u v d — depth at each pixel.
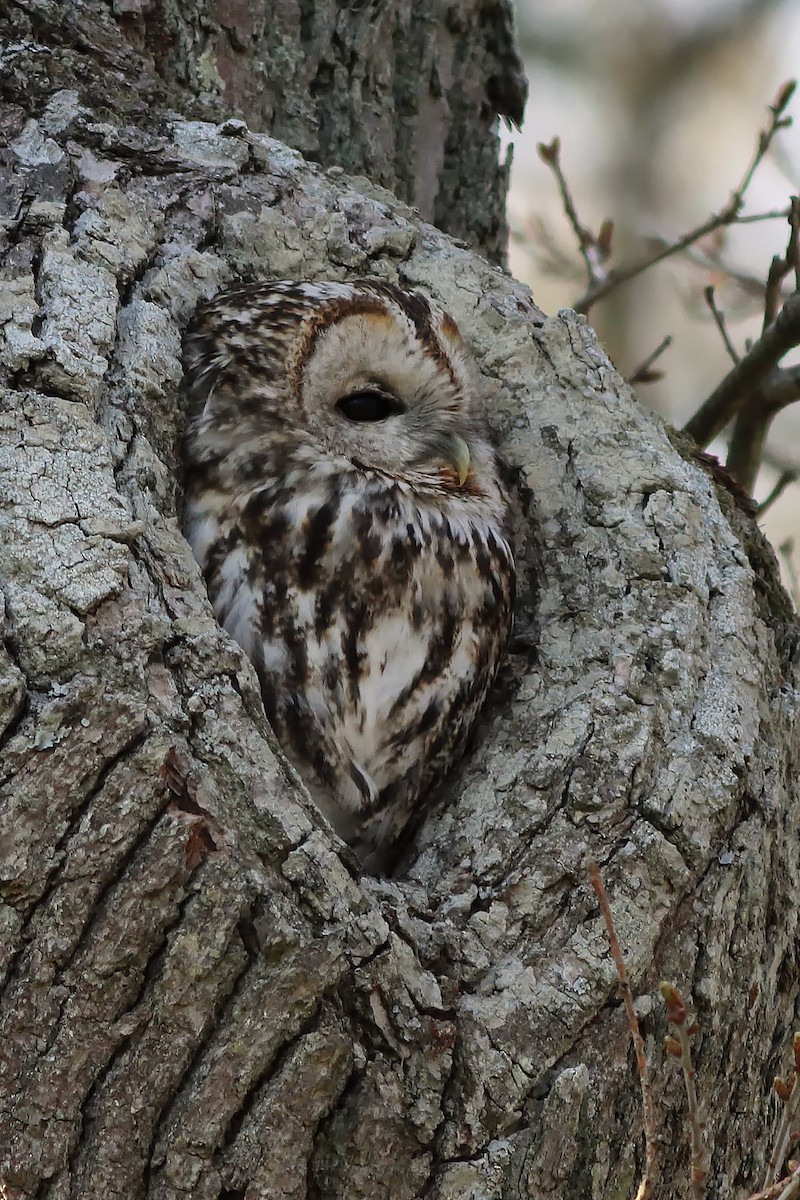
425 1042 8.88
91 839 8.84
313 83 9.18
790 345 9.19
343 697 8.99
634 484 9.05
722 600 9.02
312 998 8.84
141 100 9.07
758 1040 8.98
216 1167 8.84
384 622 9.00
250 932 8.85
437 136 9.23
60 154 9.00
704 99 11.70
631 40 11.69
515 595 9.05
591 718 8.98
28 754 8.84
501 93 9.27
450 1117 8.88
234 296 9.02
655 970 8.94
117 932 8.84
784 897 9.02
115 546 8.88
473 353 9.10
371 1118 8.85
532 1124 8.88
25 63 9.03
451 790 9.01
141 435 8.95
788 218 9.23
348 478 9.01
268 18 9.16
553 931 8.93
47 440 8.90
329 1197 8.85
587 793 8.95
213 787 8.87
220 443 8.99
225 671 8.88
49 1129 8.83
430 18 9.23
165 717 8.87
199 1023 8.84
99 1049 8.84
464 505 9.04
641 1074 8.84
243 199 9.06
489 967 8.91
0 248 8.96
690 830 8.95
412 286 9.11
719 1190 8.96
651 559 9.02
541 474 9.07
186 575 8.91
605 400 9.08
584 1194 8.89
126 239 9.00
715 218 9.27
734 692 9.00
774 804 8.99
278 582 8.98
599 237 9.33
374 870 9.04
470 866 8.95
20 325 8.93
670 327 10.52
